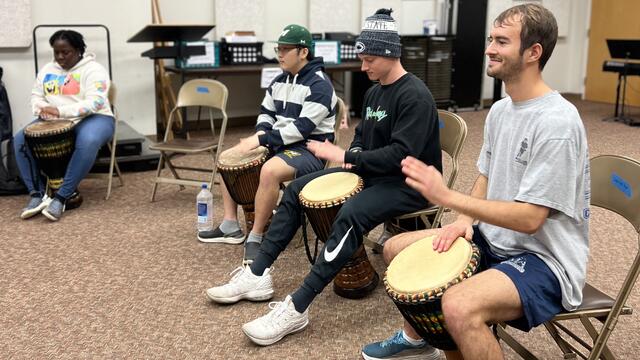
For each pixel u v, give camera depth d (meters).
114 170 4.50
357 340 2.23
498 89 7.82
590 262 2.90
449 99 7.47
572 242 1.63
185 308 2.48
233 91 6.59
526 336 2.25
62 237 3.26
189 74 5.59
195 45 5.30
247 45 5.91
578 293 1.61
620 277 2.73
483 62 7.61
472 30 7.39
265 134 2.92
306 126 2.89
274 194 2.80
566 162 1.55
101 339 2.24
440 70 7.29
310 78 2.96
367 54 2.31
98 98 3.76
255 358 2.12
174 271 2.83
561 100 1.62
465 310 1.51
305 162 2.85
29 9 4.86
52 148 3.58
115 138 3.98
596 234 3.29
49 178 3.74
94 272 2.82
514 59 1.61
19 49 4.92
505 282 1.57
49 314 2.43
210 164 4.77
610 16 8.13
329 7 6.76
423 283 1.62
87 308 2.48
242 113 6.70
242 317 2.41
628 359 2.08
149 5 5.35
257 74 6.06
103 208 3.75
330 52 6.33
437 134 2.37
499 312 1.56
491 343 1.53
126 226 3.43
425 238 1.89
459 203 1.56
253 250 2.81
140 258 2.98
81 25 4.88
